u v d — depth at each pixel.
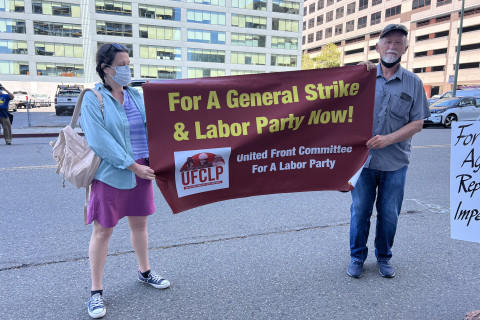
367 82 2.71
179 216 4.46
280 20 63.75
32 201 5.06
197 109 2.51
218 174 2.66
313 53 87.44
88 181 2.38
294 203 4.98
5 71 56.09
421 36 59.88
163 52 59.09
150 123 2.44
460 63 53.34
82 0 57.34
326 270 3.12
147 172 2.41
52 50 57.62
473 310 2.51
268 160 2.72
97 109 2.30
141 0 56.78
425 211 4.67
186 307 2.58
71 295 2.72
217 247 3.57
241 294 2.75
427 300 2.67
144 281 2.88
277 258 3.34
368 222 2.99
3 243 3.63
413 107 2.79
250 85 2.58
